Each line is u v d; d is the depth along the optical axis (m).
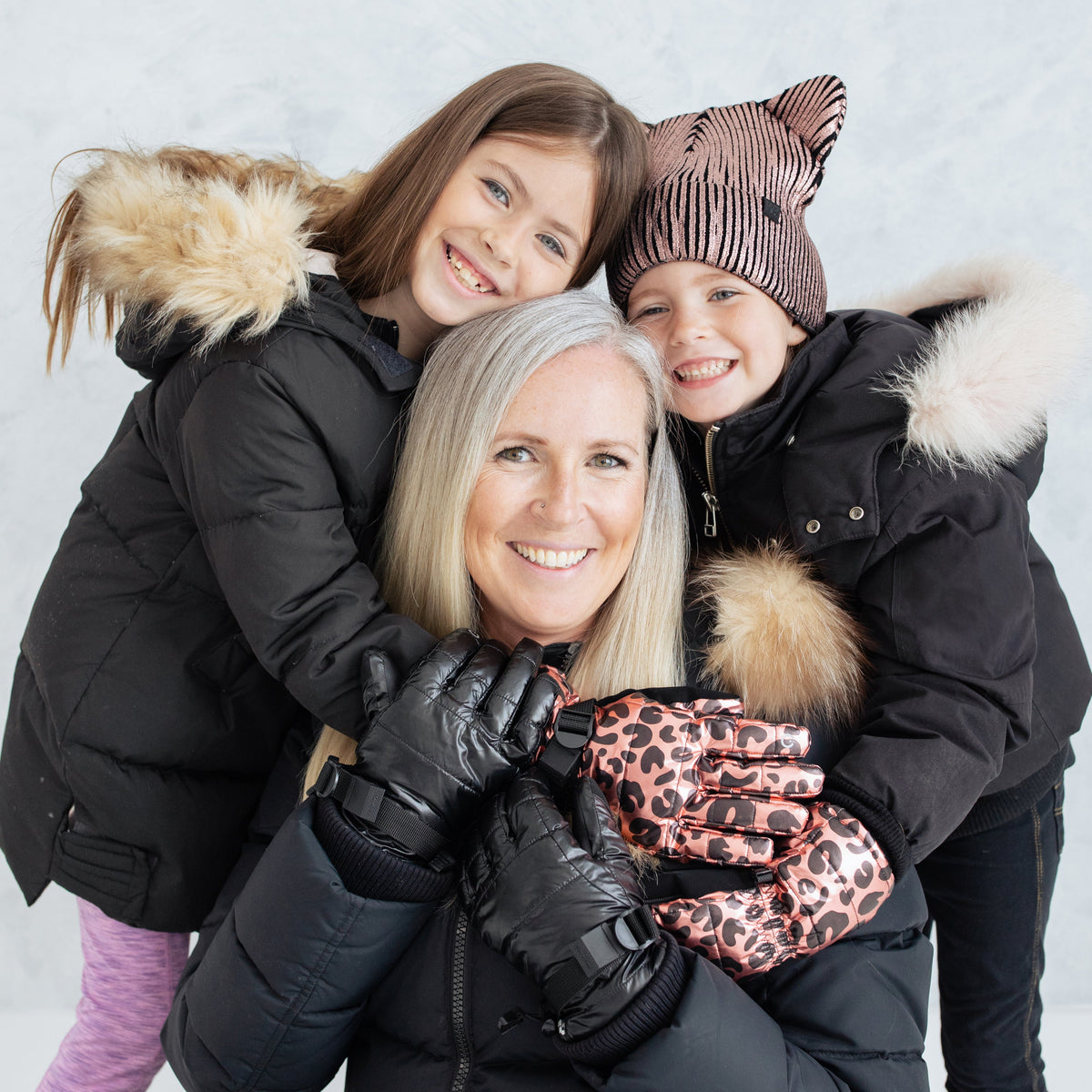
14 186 2.52
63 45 2.53
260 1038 1.15
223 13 2.56
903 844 1.26
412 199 1.52
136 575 1.60
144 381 2.56
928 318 1.81
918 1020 1.26
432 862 1.18
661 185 1.60
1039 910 1.73
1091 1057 2.22
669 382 1.52
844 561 1.47
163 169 1.53
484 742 1.22
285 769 1.53
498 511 1.37
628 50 2.61
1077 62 2.55
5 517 2.54
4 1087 2.09
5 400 2.53
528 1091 1.14
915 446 1.47
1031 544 1.75
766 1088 1.06
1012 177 2.57
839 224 2.60
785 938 1.19
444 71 2.60
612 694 1.45
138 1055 1.73
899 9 2.57
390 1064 1.22
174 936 1.74
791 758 1.29
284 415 1.39
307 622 1.35
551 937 1.09
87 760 1.58
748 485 1.63
